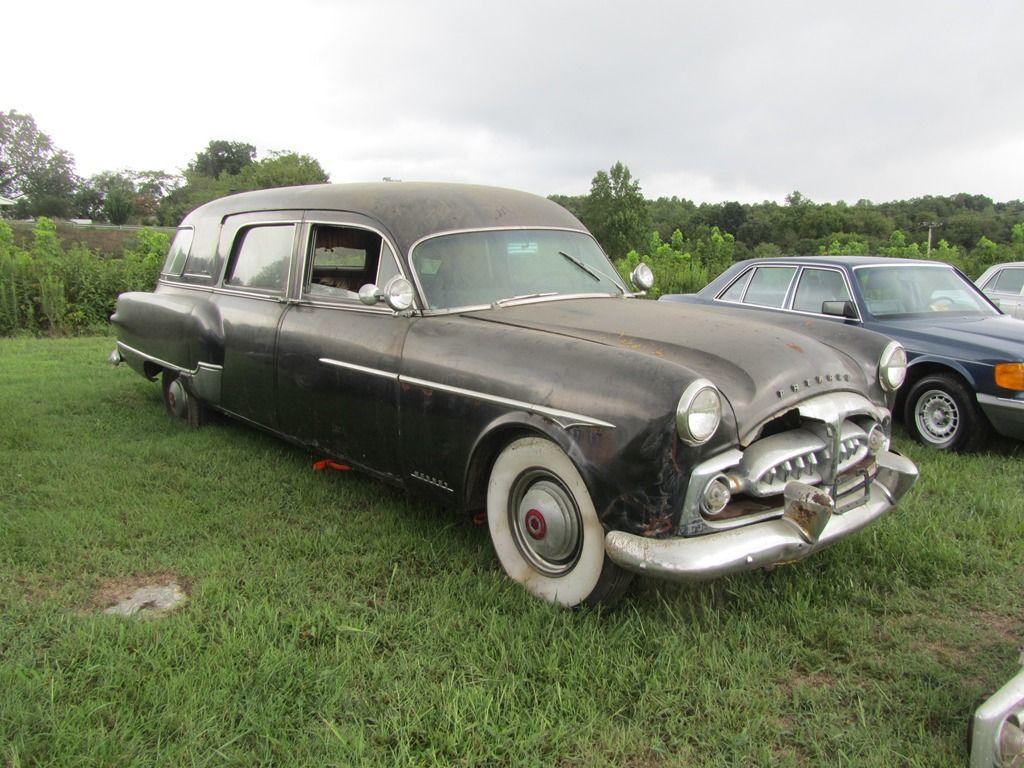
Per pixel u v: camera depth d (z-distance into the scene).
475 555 3.67
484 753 2.31
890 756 2.33
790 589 3.31
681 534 2.78
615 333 3.40
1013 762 2.08
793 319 4.14
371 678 2.67
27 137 95.00
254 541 3.82
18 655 2.75
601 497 2.86
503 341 3.35
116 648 2.77
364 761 2.22
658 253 20.11
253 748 2.32
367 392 3.87
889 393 3.72
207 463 5.01
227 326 5.01
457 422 3.39
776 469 2.99
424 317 3.76
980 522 4.09
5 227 18.77
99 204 88.75
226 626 2.92
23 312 12.80
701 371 3.03
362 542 3.80
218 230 5.48
